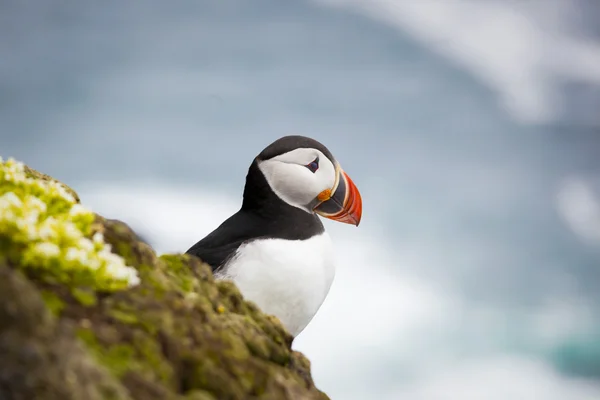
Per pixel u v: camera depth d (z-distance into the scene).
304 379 4.91
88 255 4.19
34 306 3.29
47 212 4.54
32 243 4.08
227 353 4.23
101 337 3.84
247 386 4.13
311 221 7.75
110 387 3.47
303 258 7.41
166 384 3.84
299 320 7.60
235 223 7.67
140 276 4.43
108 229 4.61
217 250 7.46
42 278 4.03
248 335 4.57
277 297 7.36
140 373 3.77
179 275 4.86
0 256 3.97
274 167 7.68
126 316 4.02
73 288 4.05
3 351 3.18
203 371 3.96
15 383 3.16
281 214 7.63
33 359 3.19
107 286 4.17
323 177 7.72
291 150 7.71
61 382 3.25
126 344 3.88
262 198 7.70
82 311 3.96
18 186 4.65
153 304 4.17
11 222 4.04
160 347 3.98
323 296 7.73
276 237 7.49
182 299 4.43
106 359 3.75
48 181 5.60
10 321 3.22
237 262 7.33
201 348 4.15
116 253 4.52
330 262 7.74
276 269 7.30
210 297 4.85
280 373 4.55
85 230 4.49
